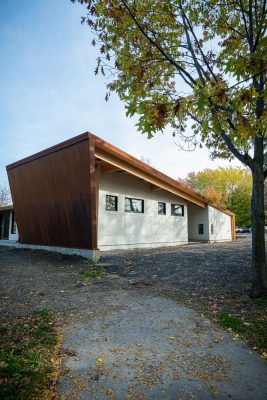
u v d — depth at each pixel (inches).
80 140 404.5
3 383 109.7
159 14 215.6
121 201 542.9
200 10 229.8
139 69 221.9
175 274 310.5
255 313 189.0
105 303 216.8
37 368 121.6
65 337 156.4
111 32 223.9
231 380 115.8
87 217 405.7
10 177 580.1
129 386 112.0
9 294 236.5
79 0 206.8
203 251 460.8
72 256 424.2
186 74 204.8
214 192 1165.1
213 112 133.0
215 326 171.2
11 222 819.4
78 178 416.2
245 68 125.6
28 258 437.1
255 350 141.5
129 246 550.0
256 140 230.7
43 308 202.7
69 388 110.4
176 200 699.4
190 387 111.2
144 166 509.4
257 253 224.8
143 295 239.3
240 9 213.2
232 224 884.0
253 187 234.4
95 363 129.0
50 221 487.8
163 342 149.9
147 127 138.6
